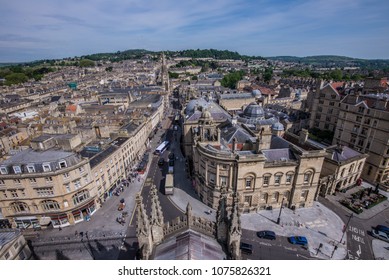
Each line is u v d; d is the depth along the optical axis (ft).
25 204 190.70
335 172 224.53
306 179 204.23
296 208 213.05
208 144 209.46
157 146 384.27
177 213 214.07
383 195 232.94
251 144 215.51
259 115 295.28
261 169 191.31
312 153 192.75
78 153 210.38
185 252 77.92
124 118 368.68
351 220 200.03
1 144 323.37
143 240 84.28
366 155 242.17
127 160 287.69
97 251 174.09
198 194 235.61
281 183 202.59
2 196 185.57
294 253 167.02
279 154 202.59
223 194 88.69
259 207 209.77
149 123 403.54
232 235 82.43
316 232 186.60
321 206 217.56
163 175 286.05
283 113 414.82
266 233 180.34
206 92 553.23
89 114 419.13
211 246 86.02
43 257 170.50
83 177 201.36
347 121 279.08
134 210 220.43
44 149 203.82
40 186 185.16
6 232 154.61
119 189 254.06
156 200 90.63
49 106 508.94
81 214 206.59
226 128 253.03
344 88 384.68
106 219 208.54
